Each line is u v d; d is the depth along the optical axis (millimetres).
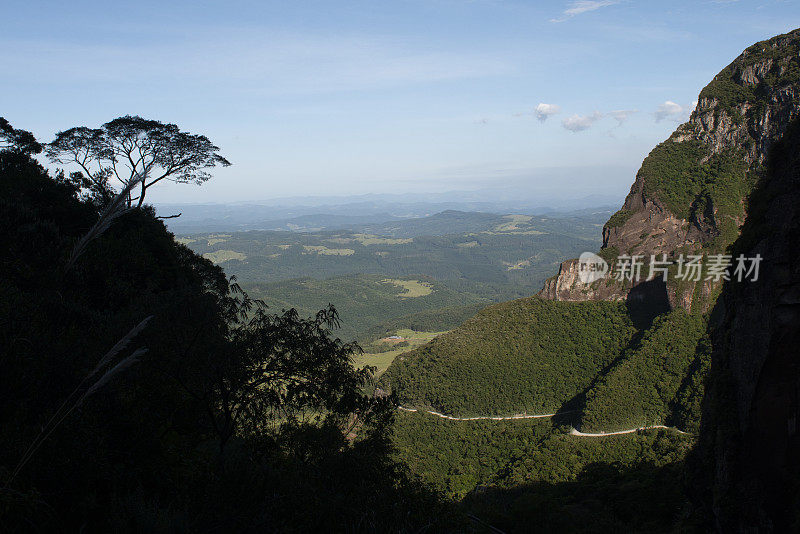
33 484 7688
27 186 25484
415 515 12078
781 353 19734
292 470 12352
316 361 13516
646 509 29453
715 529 23266
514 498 40125
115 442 9969
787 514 19766
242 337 13328
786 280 19328
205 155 37906
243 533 9641
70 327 11062
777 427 20312
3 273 12266
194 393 12867
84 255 14883
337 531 10883
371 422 14734
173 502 9891
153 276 19953
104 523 8516
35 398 9062
